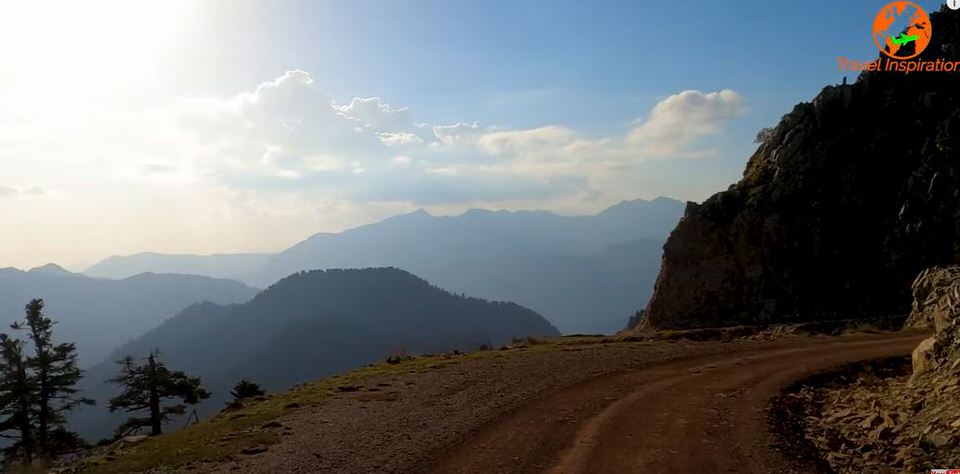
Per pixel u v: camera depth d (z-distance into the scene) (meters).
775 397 17.20
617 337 41.72
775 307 55.22
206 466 11.99
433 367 25.05
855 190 59.44
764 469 10.88
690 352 27.05
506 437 13.41
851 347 27.58
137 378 45.03
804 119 66.31
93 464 13.70
